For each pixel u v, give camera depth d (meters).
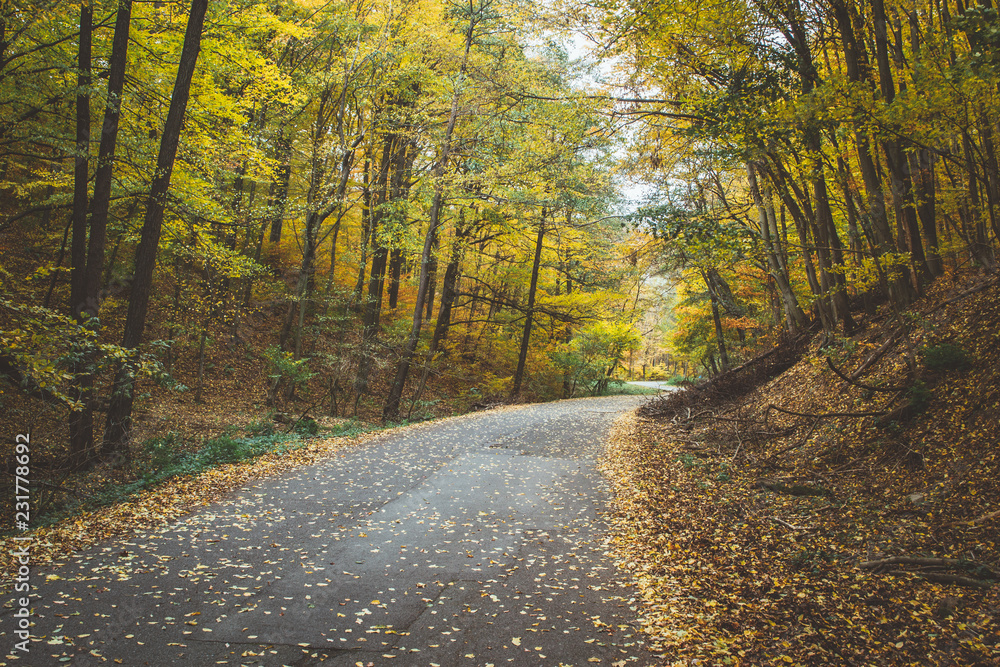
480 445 11.92
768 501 6.96
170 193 11.20
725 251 9.51
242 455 9.77
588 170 16.39
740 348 23.05
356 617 4.38
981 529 4.87
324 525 6.57
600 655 3.88
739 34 8.78
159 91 11.13
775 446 9.27
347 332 22.52
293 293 20.34
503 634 4.17
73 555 5.37
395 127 18.81
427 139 18.42
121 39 9.45
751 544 5.73
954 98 6.18
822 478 7.29
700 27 8.92
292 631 4.12
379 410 19.02
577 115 11.82
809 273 12.70
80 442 9.15
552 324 24.06
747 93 8.58
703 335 26.28
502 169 15.90
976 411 6.48
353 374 20.75
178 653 3.76
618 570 5.42
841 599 4.40
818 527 5.88
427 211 18.72
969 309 8.12
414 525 6.69
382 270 21.61
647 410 16.38
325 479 8.63
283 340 19.36
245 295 20.33
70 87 9.59
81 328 6.17
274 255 22.86
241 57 12.18
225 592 4.72
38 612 4.21
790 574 4.95
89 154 9.28
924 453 6.54
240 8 12.02
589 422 15.81
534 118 14.38
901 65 8.71
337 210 23.08
